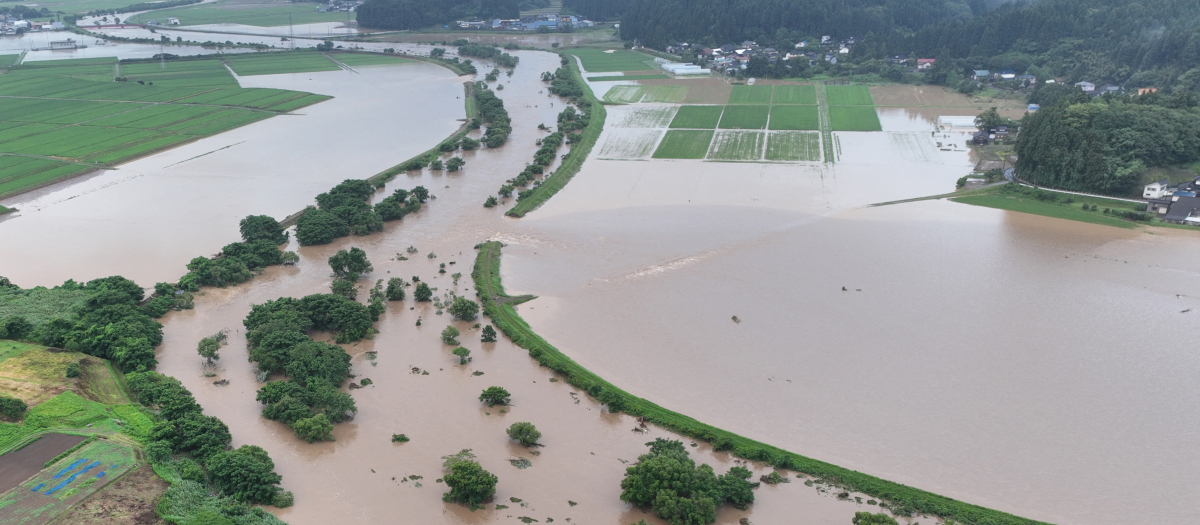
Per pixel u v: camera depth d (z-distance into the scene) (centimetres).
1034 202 19175
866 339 12925
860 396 11400
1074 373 11894
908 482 9669
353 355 12738
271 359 11988
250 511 9012
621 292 14675
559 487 9675
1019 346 12656
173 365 12375
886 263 15788
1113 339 12825
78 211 19050
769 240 16988
